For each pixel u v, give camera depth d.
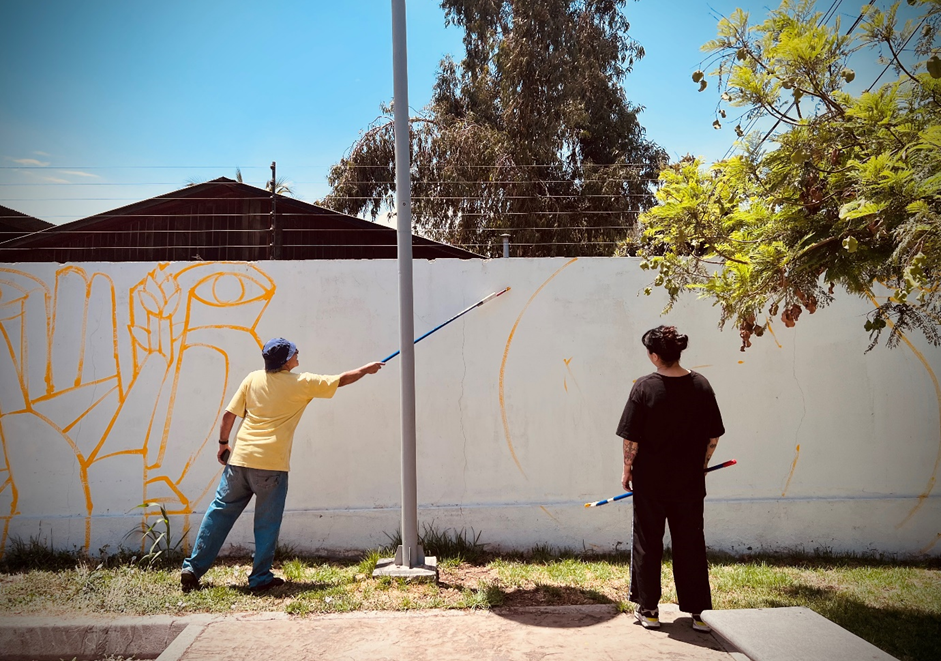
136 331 5.79
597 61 18.31
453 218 16.41
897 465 5.85
